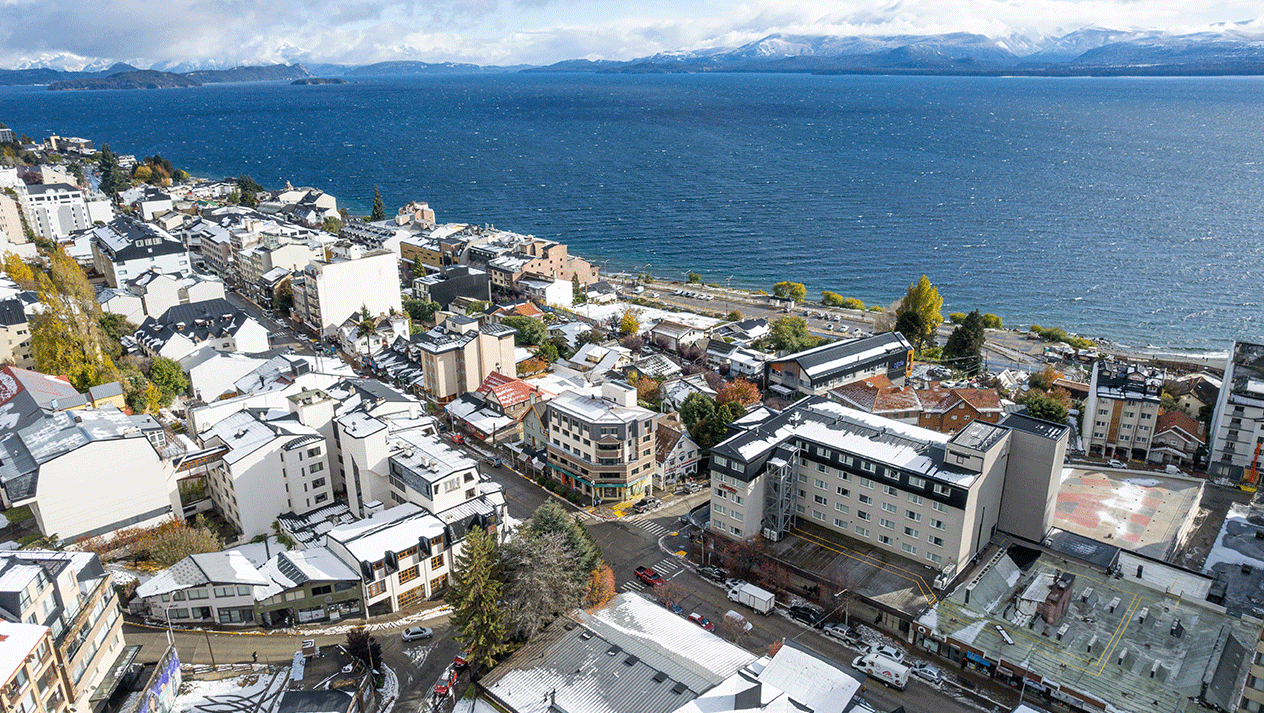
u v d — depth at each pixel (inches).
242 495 4242.1
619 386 5054.1
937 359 7637.8
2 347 6082.7
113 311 7514.8
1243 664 3233.3
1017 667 3299.7
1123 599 3737.7
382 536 3922.2
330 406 4697.3
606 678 3164.4
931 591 3767.2
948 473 3828.7
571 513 4793.3
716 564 4284.0
